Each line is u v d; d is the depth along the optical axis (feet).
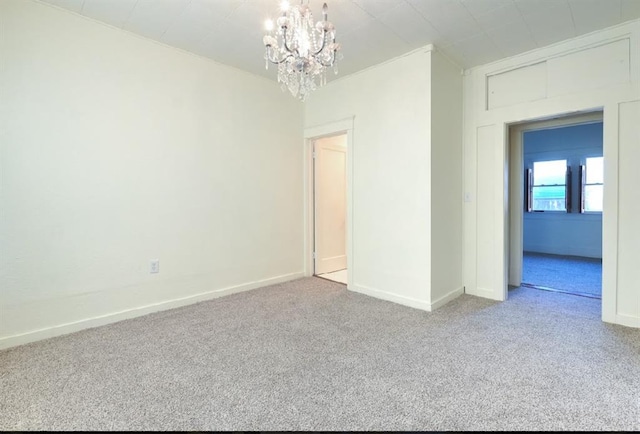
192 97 10.43
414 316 9.38
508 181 12.00
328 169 15.11
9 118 7.35
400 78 10.44
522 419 4.93
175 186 10.11
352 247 12.08
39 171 7.76
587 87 9.05
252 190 12.17
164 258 9.93
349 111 12.09
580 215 18.74
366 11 7.95
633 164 8.34
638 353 6.95
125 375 6.22
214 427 4.82
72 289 8.29
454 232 11.14
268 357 6.93
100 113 8.63
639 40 8.20
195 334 8.14
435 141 9.98
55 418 5.01
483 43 9.59
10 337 7.44
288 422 4.91
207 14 8.18
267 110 12.59
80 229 8.39
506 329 8.35
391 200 10.83
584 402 5.31
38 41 7.67
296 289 12.24
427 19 8.32
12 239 7.45
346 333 8.17
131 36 9.12
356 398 5.49
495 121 10.83
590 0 7.46
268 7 7.86
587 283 12.99
